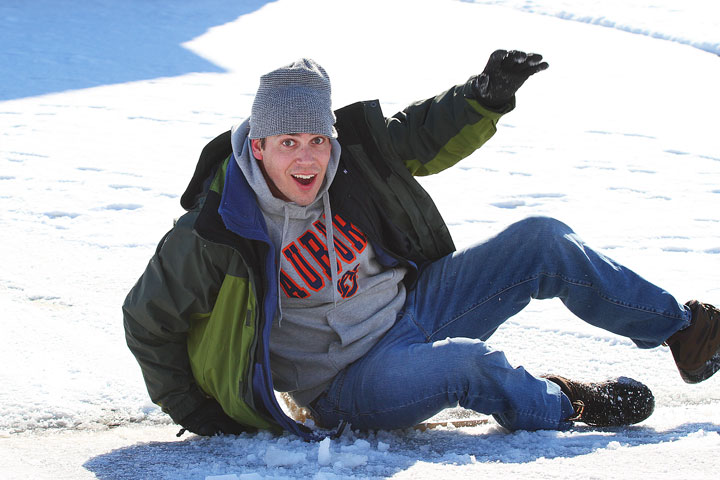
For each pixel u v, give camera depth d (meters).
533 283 4.16
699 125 13.70
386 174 4.15
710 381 5.08
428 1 26.86
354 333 3.99
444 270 4.29
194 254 3.77
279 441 3.88
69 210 8.21
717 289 6.62
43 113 12.44
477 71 17.45
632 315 4.03
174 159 10.32
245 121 3.86
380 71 17.06
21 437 4.22
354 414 3.97
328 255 3.95
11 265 6.78
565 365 5.32
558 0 26.80
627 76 17.92
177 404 4.11
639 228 8.31
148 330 3.92
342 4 25.58
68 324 5.73
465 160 10.84
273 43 19.66
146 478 3.38
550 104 14.95
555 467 3.27
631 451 3.47
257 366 3.76
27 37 18.66
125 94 14.05
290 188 3.75
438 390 3.78
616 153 11.62
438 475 3.24
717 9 25.39
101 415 4.57
